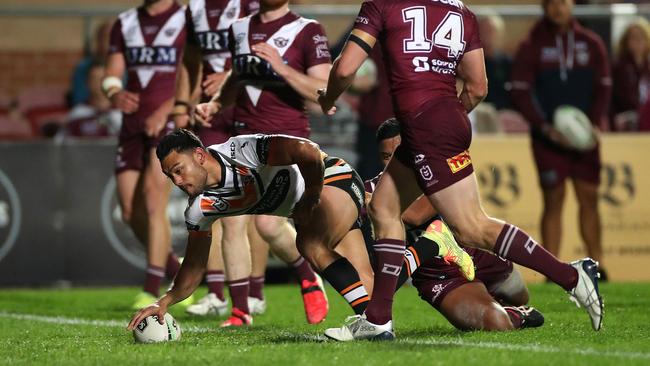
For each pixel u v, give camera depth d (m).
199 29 29.22
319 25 26.41
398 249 20.06
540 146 40.53
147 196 32.16
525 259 19.36
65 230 41.44
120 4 60.16
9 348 20.91
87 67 46.59
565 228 42.31
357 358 17.23
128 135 33.38
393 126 23.17
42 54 54.50
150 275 32.19
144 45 33.06
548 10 40.34
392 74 19.58
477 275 23.39
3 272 41.09
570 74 40.62
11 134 48.47
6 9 44.81
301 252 21.80
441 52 19.45
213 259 29.80
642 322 24.81
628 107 46.09
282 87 26.42
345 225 21.89
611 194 42.62
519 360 16.84
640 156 42.72
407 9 19.44
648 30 46.00
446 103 19.33
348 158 41.09
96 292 39.47
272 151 19.39
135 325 20.69
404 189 20.08
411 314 28.12
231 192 19.78
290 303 33.41
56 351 19.94
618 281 42.34
